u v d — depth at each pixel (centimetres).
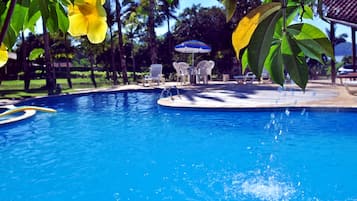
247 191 463
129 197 460
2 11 77
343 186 475
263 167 562
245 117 1002
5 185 513
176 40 3472
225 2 69
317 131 804
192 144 725
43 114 1180
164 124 945
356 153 630
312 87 1580
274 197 441
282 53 65
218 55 3027
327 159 598
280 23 64
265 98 1242
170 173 545
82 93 1680
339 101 1080
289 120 932
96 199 457
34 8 80
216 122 944
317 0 68
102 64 4216
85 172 562
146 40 3762
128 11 2553
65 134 861
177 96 1392
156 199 450
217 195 454
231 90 1580
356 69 1833
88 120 1057
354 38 1800
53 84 1733
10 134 873
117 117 1098
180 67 2119
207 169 561
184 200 443
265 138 756
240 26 63
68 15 79
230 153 649
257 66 60
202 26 3170
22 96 1625
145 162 609
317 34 64
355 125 855
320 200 431
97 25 80
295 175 521
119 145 734
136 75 3566
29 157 660
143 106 1341
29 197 468
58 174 556
